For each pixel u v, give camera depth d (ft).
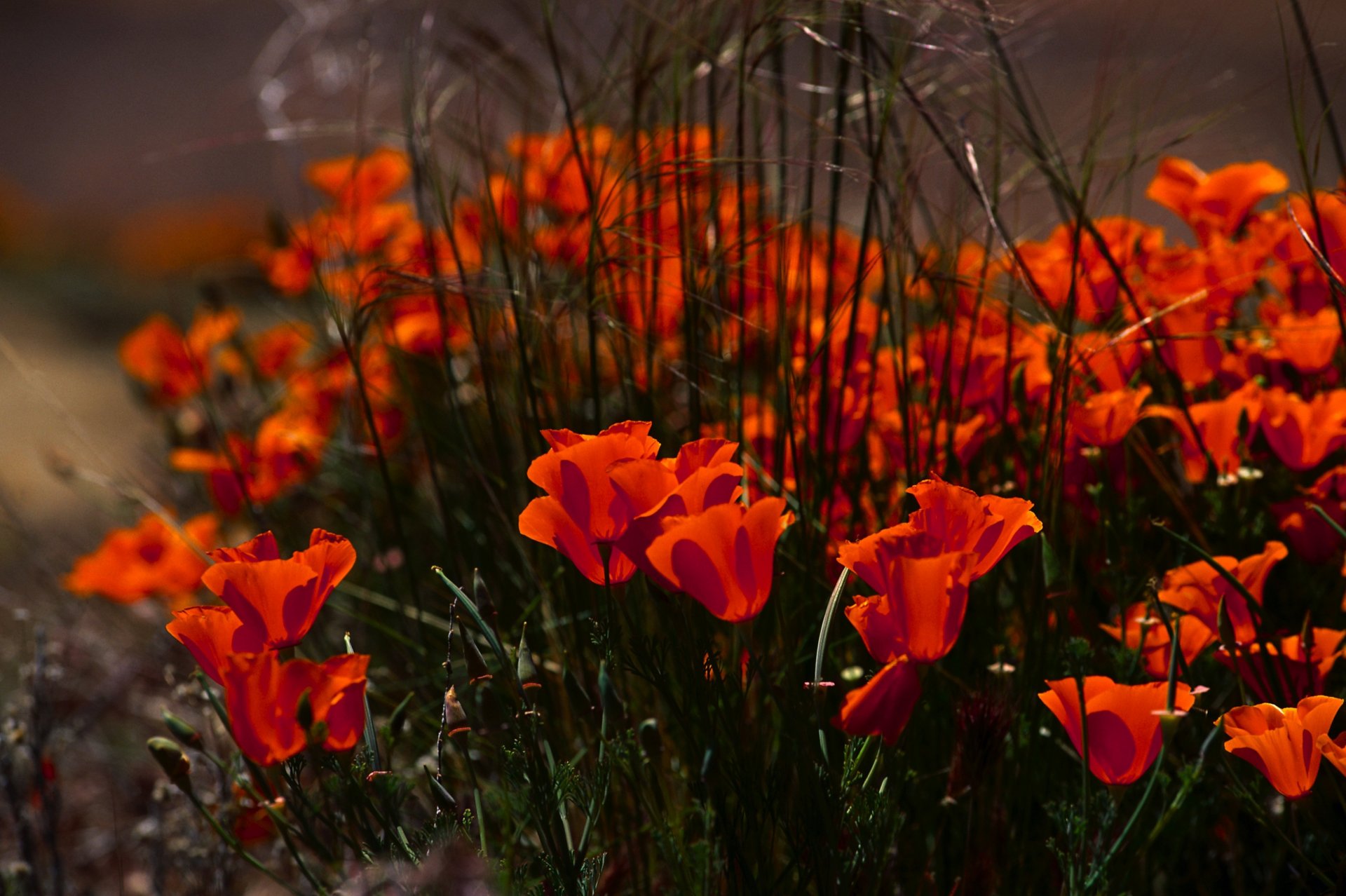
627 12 4.32
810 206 4.21
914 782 3.88
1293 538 3.99
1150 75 4.24
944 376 4.07
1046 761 3.92
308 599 3.60
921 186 4.19
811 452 4.22
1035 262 4.26
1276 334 4.13
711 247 4.26
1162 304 4.20
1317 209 3.92
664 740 3.98
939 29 4.10
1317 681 3.75
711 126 4.22
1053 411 3.92
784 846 3.90
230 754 4.05
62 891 4.32
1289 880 3.97
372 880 3.58
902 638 3.51
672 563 3.49
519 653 3.68
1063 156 4.23
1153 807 3.92
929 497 3.59
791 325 4.26
